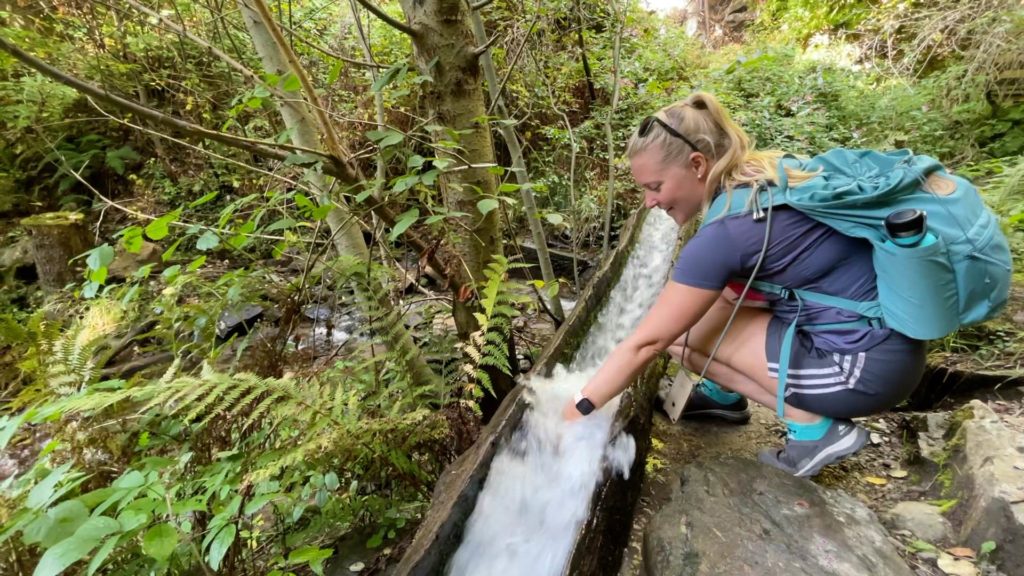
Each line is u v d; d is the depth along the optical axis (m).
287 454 1.38
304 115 2.07
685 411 2.06
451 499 1.43
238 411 1.56
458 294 2.17
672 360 2.39
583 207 4.32
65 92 4.29
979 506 1.36
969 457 1.53
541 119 4.94
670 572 1.22
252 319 3.23
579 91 5.30
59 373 1.66
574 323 2.27
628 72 5.23
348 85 3.92
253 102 1.52
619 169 4.62
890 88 5.39
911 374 1.39
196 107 4.14
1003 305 1.29
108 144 5.36
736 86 5.81
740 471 1.52
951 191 1.24
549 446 1.67
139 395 1.32
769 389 1.60
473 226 2.18
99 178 5.46
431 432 1.72
